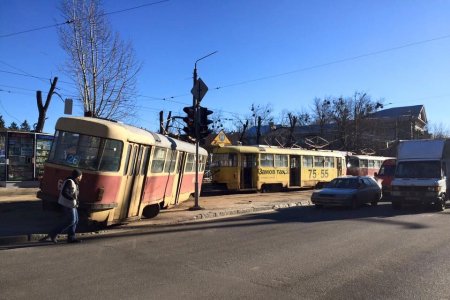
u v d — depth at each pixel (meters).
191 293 6.64
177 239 11.67
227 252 9.86
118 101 26.14
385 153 68.81
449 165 21.41
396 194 19.94
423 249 10.30
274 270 8.16
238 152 28.69
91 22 25.00
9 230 12.19
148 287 6.92
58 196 12.11
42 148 23.41
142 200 14.49
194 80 24.98
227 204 21.09
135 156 13.65
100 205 11.98
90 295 6.46
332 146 67.56
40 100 31.47
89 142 12.24
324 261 8.95
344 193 20.05
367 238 11.85
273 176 30.70
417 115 85.56
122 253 9.68
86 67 24.86
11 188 21.56
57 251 9.89
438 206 19.34
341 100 65.25
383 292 6.81
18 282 7.15
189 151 19.91
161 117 44.31
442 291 6.89
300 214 18.11
